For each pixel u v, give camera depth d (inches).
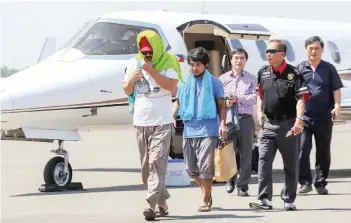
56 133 718.5
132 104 532.4
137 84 521.7
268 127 552.1
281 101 542.6
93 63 746.8
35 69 735.1
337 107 656.4
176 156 858.8
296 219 525.0
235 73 661.9
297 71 541.3
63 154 721.6
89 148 1509.6
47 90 701.3
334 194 669.3
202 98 536.4
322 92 657.0
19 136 725.3
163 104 518.3
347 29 1018.1
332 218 530.0
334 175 880.3
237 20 895.7
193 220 523.5
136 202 627.8
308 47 658.2
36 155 1294.3
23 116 687.1
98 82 736.3
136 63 524.7
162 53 521.3
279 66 542.6
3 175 898.7
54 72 725.9
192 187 736.3
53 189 711.7
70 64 741.3
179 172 747.4
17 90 689.0
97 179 850.8
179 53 807.7
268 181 564.7
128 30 782.5
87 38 770.8
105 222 520.7
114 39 769.6
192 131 541.6
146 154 526.6
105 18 784.9
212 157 539.5
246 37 868.0
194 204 609.9
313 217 534.0
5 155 1294.3
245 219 525.0
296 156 553.3
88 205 610.5
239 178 663.8
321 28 986.1
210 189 556.1
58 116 711.1
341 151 1354.6
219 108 544.7
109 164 1104.8
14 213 568.7
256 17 933.8
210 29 864.3
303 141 661.9
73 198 657.6
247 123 656.4
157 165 517.3
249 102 654.5
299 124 537.0
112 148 1512.1
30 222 524.4
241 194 662.5
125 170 993.5
